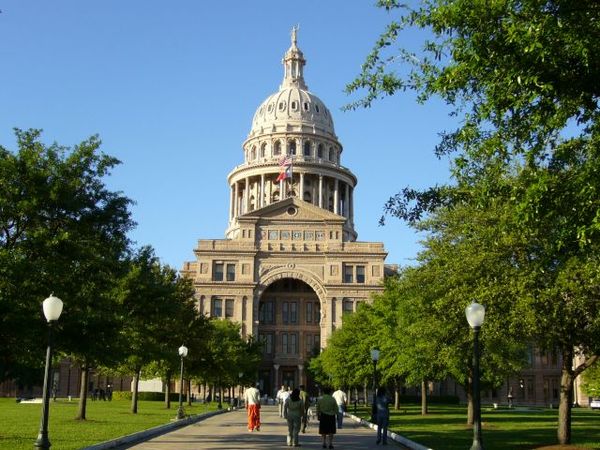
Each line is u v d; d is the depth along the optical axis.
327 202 152.25
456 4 15.30
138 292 41.72
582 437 31.38
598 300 23.39
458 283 27.64
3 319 21.81
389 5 17.53
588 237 15.20
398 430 35.66
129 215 28.52
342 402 39.78
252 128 164.88
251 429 34.81
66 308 24.94
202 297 115.69
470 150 17.89
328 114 165.12
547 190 15.37
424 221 33.34
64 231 25.30
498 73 15.05
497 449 24.97
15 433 27.95
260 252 117.94
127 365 47.12
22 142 25.92
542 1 14.12
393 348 51.38
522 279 23.94
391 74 18.41
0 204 24.05
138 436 28.62
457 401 103.31
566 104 15.35
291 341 125.75
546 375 113.25
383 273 117.62
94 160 27.42
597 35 14.12
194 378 68.88
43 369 27.77
